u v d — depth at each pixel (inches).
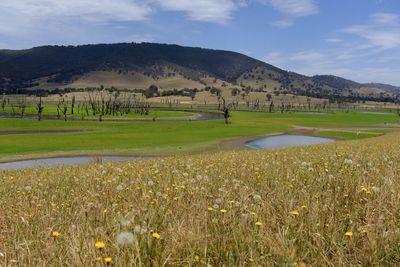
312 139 3946.9
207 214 217.2
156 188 322.7
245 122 6638.8
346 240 174.6
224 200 248.7
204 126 5413.4
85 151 2573.8
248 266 148.9
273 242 167.2
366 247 164.4
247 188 296.7
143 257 150.3
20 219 241.0
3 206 313.1
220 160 693.3
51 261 159.8
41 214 253.4
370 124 6889.8
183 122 6565.0
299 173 370.6
